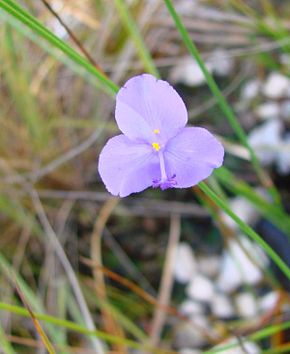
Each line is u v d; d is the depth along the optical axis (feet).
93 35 1.55
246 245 1.45
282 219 1.21
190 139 0.76
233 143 1.51
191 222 1.56
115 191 0.78
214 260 1.49
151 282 1.51
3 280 1.45
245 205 1.49
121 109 0.77
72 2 1.53
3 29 1.46
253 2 1.73
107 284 1.52
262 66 1.67
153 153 0.78
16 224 1.56
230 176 1.20
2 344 1.13
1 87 1.55
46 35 0.84
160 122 0.77
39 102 1.55
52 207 1.58
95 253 1.43
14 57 1.45
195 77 1.71
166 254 1.54
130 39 1.56
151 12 1.58
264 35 1.60
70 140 1.57
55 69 1.53
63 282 1.43
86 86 1.57
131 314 1.47
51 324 1.24
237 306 1.42
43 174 1.47
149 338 1.39
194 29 1.69
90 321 1.20
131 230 1.58
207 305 1.45
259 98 1.65
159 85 0.76
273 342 1.29
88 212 1.59
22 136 1.55
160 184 0.75
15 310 0.94
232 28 1.59
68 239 1.56
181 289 1.49
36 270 1.54
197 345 1.41
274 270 1.44
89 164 1.60
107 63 1.59
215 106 1.66
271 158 1.54
